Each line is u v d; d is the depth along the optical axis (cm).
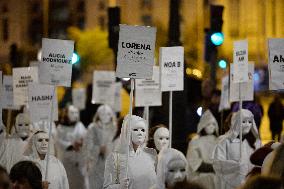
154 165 1767
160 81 1933
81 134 2731
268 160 1419
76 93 3219
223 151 1983
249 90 2078
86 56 5297
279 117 2864
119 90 2938
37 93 1955
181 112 2478
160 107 2488
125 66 1756
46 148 1792
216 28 2736
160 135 1867
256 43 5712
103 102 2906
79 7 6594
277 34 5725
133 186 1727
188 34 5409
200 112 2538
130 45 1756
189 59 5031
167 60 1934
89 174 2548
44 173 1775
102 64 5297
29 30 6506
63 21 6581
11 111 2262
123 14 6200
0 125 1955
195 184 1090
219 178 1977
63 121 2742
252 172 1694
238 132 1983
